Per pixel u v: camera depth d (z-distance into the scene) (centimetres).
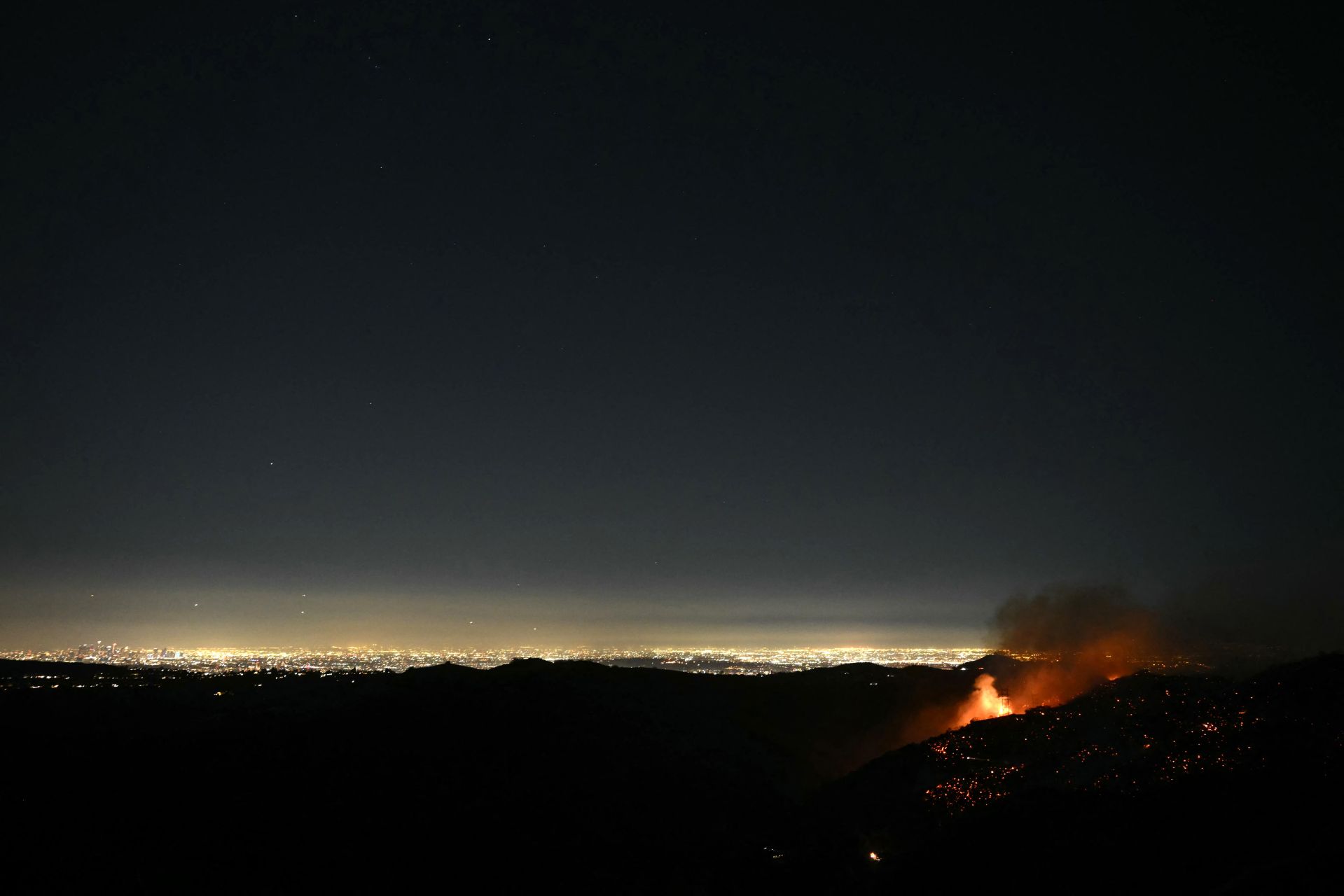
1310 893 1823
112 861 2355
